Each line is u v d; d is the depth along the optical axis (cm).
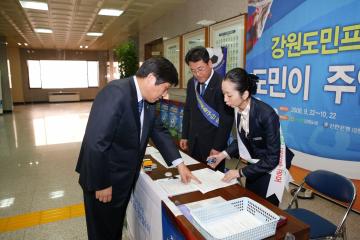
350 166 226
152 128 144
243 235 83
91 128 118
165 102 459
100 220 140
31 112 931
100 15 581
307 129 259
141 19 629
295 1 260
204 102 200
